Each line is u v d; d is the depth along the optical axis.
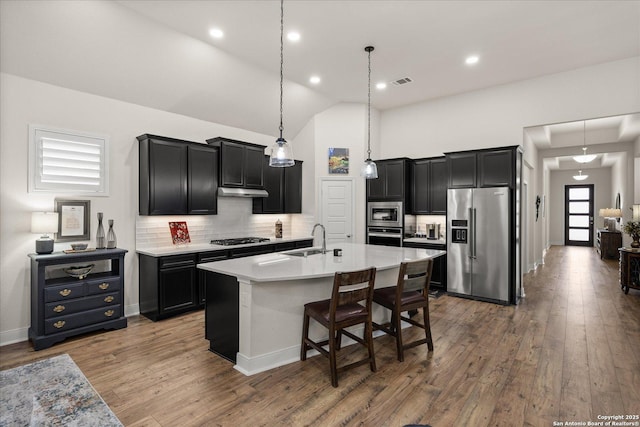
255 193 5.34
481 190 4.96
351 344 3.38
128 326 3.85
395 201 6.05
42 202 3.58
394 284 3.95
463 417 2.18
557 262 8.55
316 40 4.02
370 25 3.70
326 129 6.27
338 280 2.56
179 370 2.79
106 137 4.02
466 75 5.06
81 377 2.23
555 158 9.27
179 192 4.45
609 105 4.61
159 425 2.09
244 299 2.79
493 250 4.86
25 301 3.46
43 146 3.56
